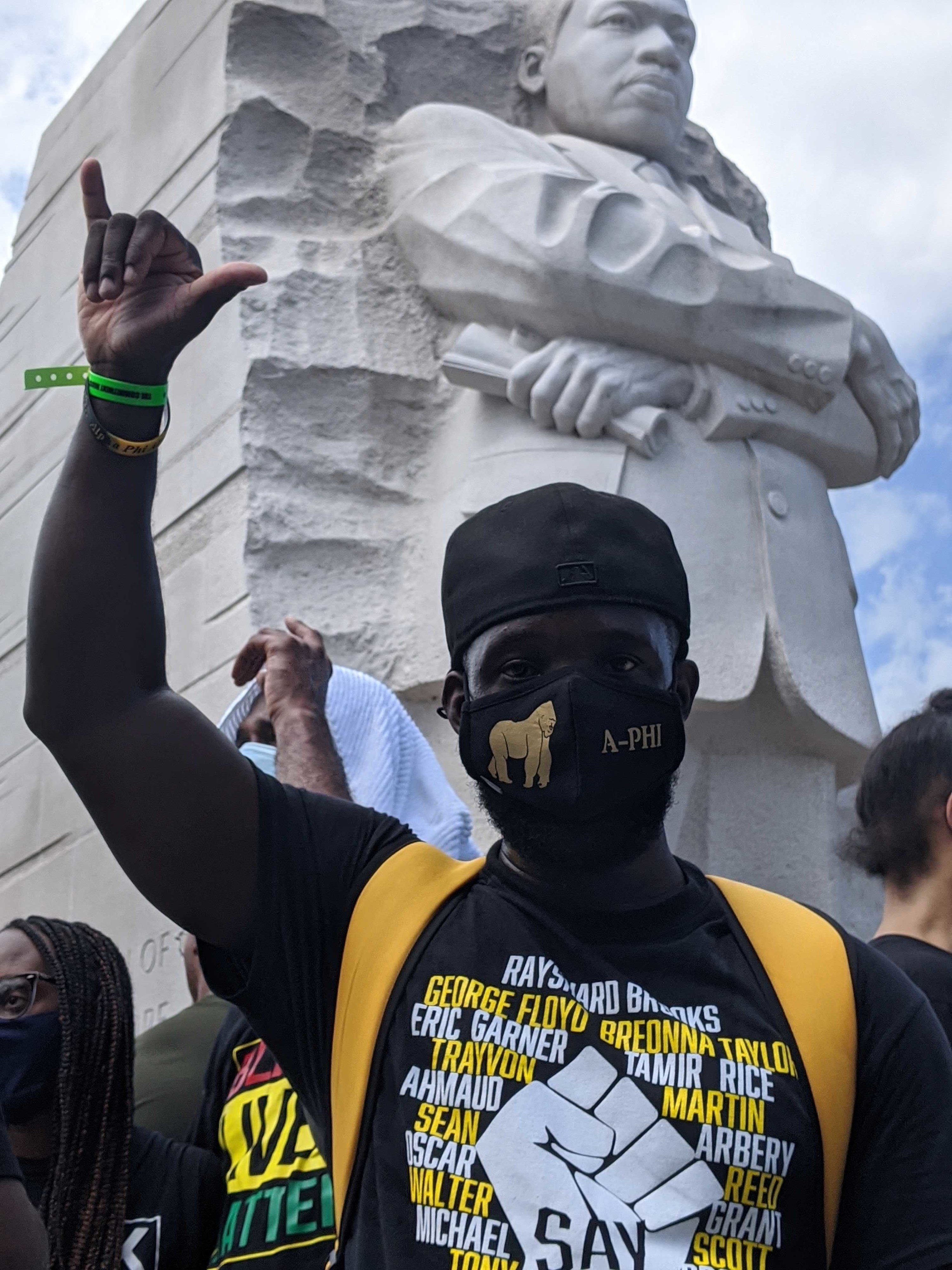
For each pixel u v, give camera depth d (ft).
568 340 20.36
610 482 19.72
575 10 23.63
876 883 21.02
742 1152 6.10
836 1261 6.40
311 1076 6.86
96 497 7.07
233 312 21.17
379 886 6.93
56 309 26.20
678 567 7.23
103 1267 9.12
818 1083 6.28
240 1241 8.36
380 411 21.21
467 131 21.94
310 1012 6.89
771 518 20.61
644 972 6.53
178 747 7.06
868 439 22.12
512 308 20.45
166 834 7.00
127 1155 9.58
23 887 22.54
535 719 6.78
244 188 22.16
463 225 20.88
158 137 24.23
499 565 7.05
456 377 20.38
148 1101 10.41
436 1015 6.46
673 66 23.43
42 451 25.63
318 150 22.54
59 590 7.00
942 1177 6.32
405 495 20.94
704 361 20.68
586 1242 5.91
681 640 7.23
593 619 6.93
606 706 6.77
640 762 6.79
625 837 6.85
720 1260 5.96
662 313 20.21
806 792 20.58
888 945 9.77
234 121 22.33
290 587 19.94
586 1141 6.10
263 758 11.74
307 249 21.89
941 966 9.43
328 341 21.22
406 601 20.22
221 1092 9.39
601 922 6.72
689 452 20.48
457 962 6.60
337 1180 6.42
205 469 20.94
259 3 22.85
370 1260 6.15
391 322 21.62
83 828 21.68
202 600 20.39
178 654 20.56
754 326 20.75
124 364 7.02
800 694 19.99
